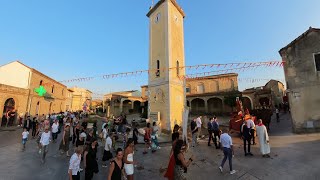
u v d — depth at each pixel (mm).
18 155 10008
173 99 18281
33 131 15820
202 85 36312
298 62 13547
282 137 12227
